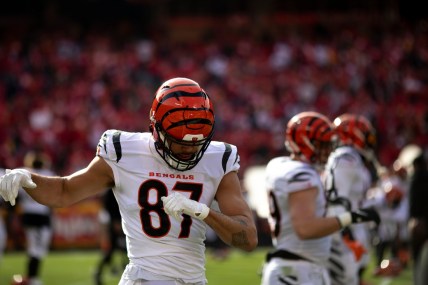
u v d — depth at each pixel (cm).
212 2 10950
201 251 1359
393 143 7981
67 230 5741
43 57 8806
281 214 1761
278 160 1814
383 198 4053
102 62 8800
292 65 9406
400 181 4162
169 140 1294
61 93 8031
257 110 8200
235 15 10919
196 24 10875
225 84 8831
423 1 11019
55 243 5684
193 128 1277
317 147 1816
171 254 1321
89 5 10788
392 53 9900
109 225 3494
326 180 2095
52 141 7144
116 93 8100
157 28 10694
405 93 9156
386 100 9031
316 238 1688
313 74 9200
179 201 1239
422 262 1878
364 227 2364
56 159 6844
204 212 1255
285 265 1758
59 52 8962
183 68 9038
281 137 7731
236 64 9244
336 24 10975
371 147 2303
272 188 1767
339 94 8862
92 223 5841
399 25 10888
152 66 8938
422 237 2577
